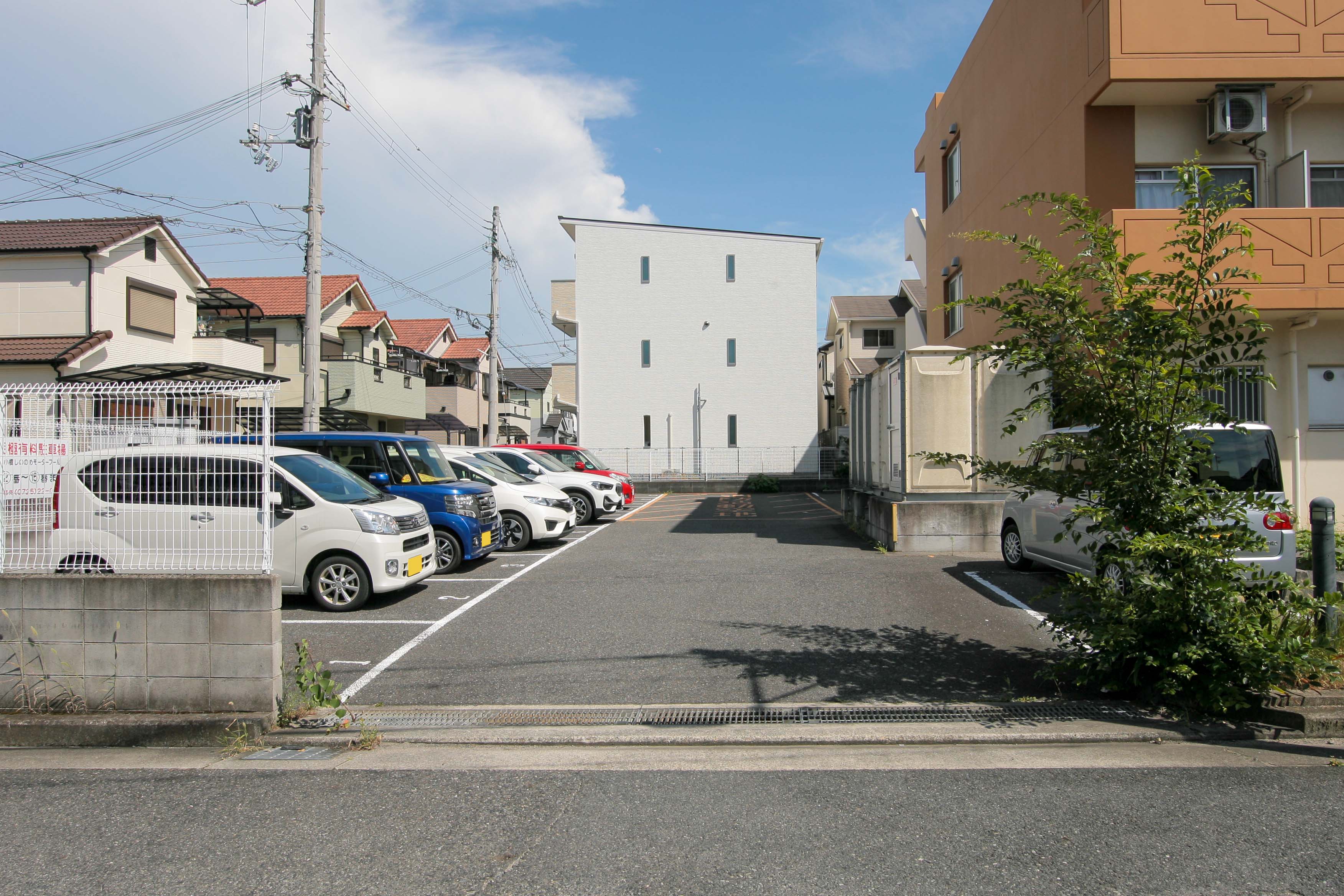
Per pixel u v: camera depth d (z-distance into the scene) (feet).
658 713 15.69
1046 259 16.28
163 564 15.71
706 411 92.43
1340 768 12.71
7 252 50.78
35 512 15.89
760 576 28.30
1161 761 13.15
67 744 14.53
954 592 25.43
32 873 9.69
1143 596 15.38
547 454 52.31
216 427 16.49
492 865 9.75
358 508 24.13
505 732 14.78
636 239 93.40
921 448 34.24
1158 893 8.96
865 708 15.75
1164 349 15.23
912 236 80.33
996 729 14.51
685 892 9.05
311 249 43.73
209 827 10.94
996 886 9.12
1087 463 16.21
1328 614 16.58
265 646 14.97
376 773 12.92
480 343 118.01
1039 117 38.83
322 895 9.12
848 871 9.47
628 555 34.17
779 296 92.84
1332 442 33.27
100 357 51.47
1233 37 31.01
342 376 73.56
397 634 21.29
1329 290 30.45
